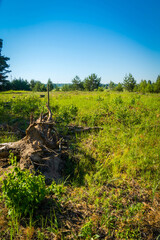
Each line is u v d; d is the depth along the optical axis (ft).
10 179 8.80
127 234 7.88
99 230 8.05
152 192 10.55
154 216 8.92
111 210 9.18
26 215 8.63
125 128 20.38
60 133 18.93
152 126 20.39
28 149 12.26
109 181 11.19
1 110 26.91
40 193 8.72
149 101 39.83
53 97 54.54
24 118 24.75
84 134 19.24
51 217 8.21
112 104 31.27
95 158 14.38
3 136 17.78
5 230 7.77
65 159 14.14
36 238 7.52
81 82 210.79
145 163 13.24
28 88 226.17
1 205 9.10
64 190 10.28
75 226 8.22
